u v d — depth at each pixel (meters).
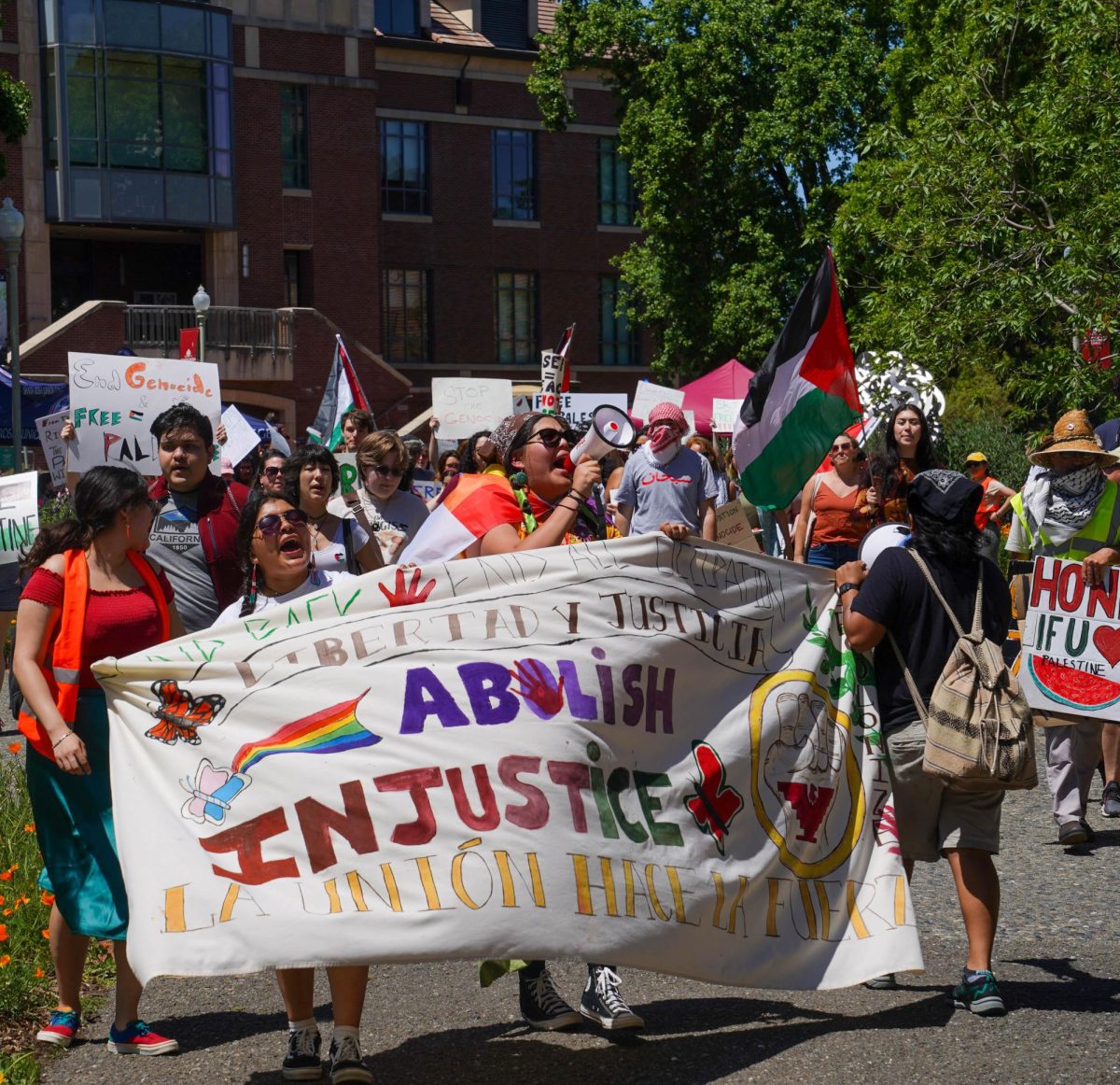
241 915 4.51
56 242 37.00
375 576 4.91
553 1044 5.07
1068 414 7.85
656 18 31.02
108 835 5.15
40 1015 5.58
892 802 5.40
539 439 5.53
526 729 4.81
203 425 6.20
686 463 10.16
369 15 39.28
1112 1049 4.85
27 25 34.16
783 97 29.78
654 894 4.81
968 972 5.24
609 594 5.05
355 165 39.31
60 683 5.13
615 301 44.34
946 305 14.29
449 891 4.57
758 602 5.36
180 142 35.62
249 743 4.71
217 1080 4.90
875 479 6.71
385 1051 5.09
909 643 5.36
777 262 30.33
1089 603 7.43
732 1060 4.86
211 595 6.14
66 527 5.27
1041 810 8.37
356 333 39.44
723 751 5.13
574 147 43.44
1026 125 14.61
